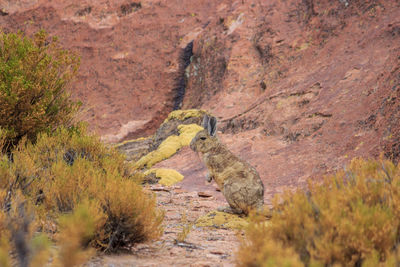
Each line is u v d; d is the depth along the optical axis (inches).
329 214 163.9
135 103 1577.3
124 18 1775.3
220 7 1697.8
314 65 1031.6
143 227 239.0
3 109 434.6
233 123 990.4
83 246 212.5
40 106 460.1
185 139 1013.2
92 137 470.9
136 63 1656.0
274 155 740.7
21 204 213.6
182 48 1642.5
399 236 165.6
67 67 528.1
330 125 733.9
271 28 1310.3
